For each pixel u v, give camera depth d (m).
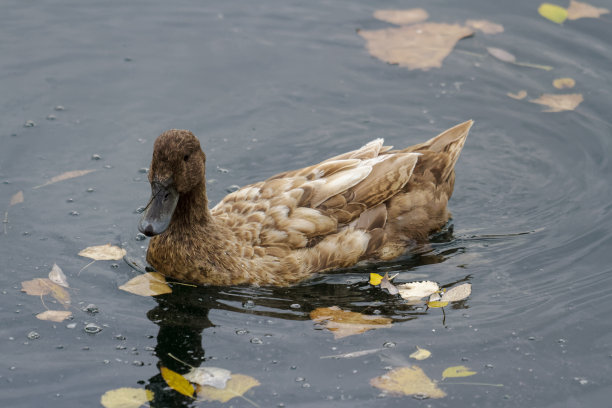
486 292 10.18
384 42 15.49
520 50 15.26
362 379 8.66
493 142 13.45
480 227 11.64
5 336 9.24
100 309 9.77
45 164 12.44
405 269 10.74
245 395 8.44
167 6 16.31
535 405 8.33
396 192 10.86
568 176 12.61
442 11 16.31
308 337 9.34
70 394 8.42
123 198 11.88
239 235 10.48
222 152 13.05
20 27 15.43
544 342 9.22
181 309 9.86
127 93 14.10
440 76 14.73
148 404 8.30
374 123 13.81
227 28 15.76
